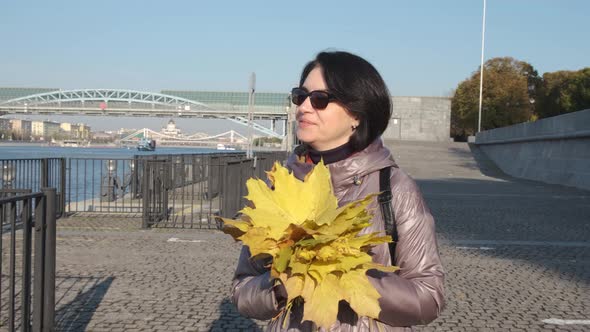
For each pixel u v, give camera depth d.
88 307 5.59
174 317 5.34
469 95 57.78
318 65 1.96
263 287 1.83
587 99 46.75
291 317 1.81
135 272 7.12
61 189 12.15
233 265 7.64
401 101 54.84
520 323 5.36
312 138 1.95
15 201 3.61
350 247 1.54
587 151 22.94
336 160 1.97
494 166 36.53
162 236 9.93
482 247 9.42
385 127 2.00
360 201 1.57
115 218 12.14
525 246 9.57
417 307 1.76
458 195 19.09
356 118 1.95
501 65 59.97
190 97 81.12
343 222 1.52
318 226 1.50
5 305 5.54
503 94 54.88
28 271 3.84
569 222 12.57
